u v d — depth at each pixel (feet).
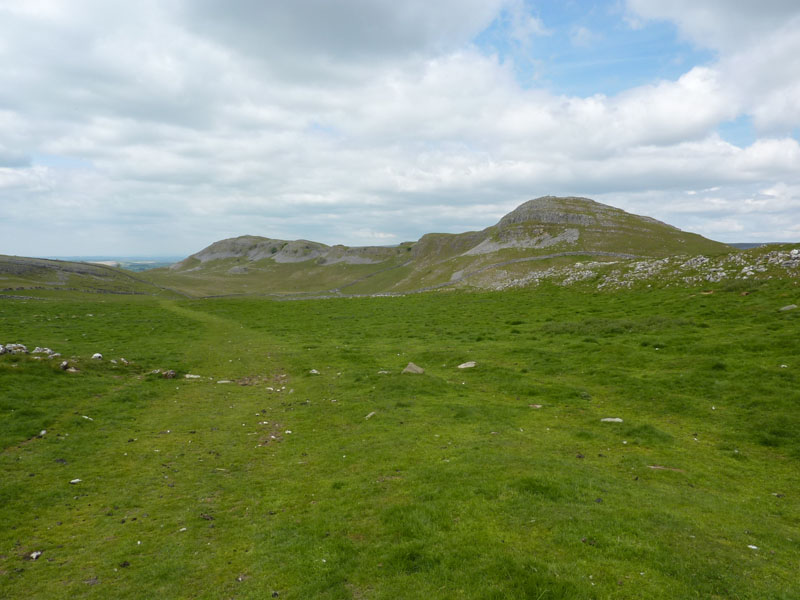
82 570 32.78
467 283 436.76
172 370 103.35
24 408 67.31
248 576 31.45
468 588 27.76
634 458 51.11
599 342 113.60
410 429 62.08
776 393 67.72
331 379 95.86
